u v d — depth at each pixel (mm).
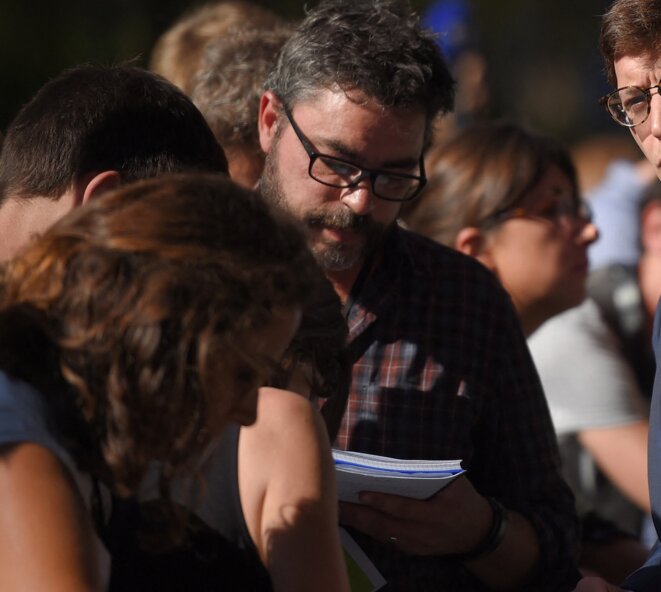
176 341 5551
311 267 6094
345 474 8273
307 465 6785
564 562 9797
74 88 7715
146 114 7625
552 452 10242
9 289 5859
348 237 9406
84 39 31906
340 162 9227
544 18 45625
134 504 6348
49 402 5848
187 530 6484
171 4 31391
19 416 5754
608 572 12078
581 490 13594
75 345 5594
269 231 5926
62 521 5641
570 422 13516
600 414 13469
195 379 5598
